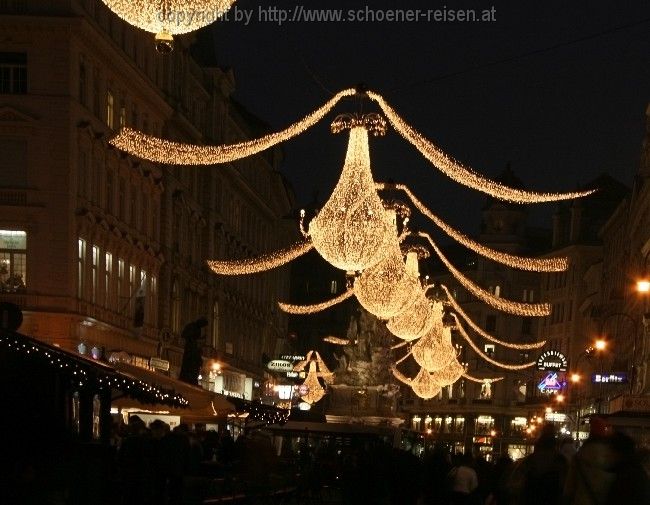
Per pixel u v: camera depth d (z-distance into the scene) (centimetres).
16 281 4084
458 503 2138
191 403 3012
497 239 12425
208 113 6888
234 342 7988
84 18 4116
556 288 11275
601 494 1008
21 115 4084
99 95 4516
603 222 10769
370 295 2295
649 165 6600
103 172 4572
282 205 10600
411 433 5631
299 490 3591
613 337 8081
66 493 1909
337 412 5956
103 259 4575
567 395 8906
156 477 2100
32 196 4097
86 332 4272
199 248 6725
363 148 1633
